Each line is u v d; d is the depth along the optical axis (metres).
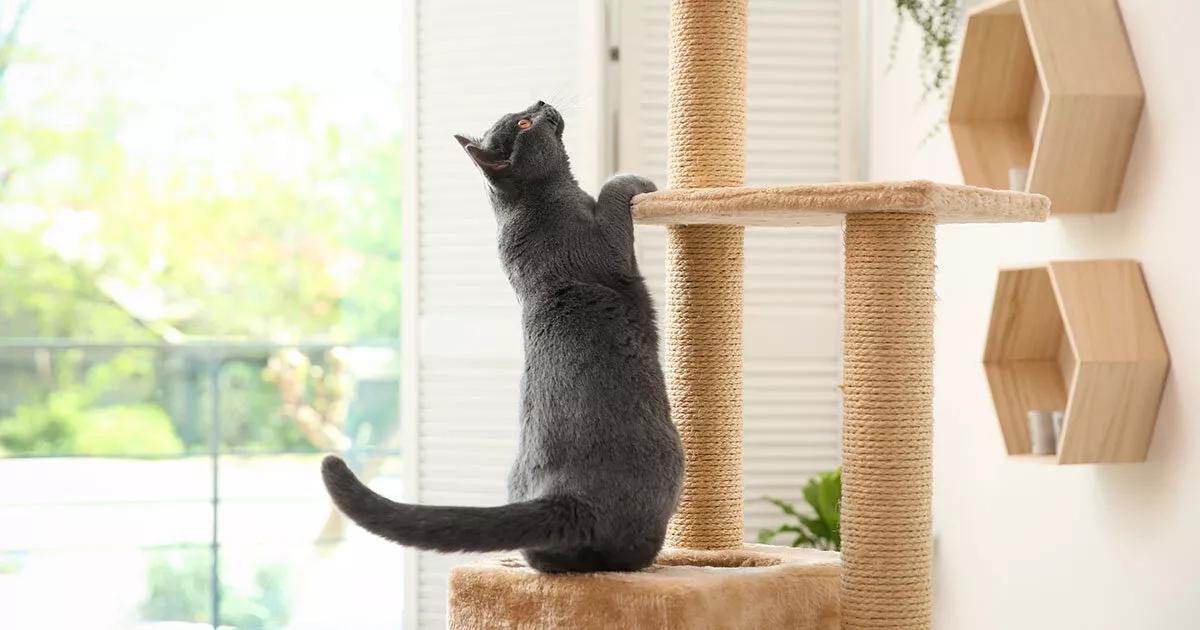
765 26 3.11
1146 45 2.07
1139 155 2.09
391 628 5.48
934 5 2.58
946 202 1.57
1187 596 1.98
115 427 8.84
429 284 3.18
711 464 1.97
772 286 3.11
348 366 9.05
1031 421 2.27
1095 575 2.24
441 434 3.16
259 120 9.20
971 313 2.71
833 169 3.14
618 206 1.72
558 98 2.83
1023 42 2.36
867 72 3.21
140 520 6.64
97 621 6.16
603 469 1.58
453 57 3.16
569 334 1.63
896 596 1.66
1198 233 1.94
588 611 1.58
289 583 7.30
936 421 2.89
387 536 1.48
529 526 1.52
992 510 2.62
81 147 8.91
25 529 6.47
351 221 9.40
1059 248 2.34
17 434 8.69
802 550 1.98
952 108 2.44
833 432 3.13
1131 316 2.05
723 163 2.02
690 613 1.54
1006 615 2.56
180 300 9.13
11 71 8.78
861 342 1.68
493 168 1.68
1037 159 2.10
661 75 3.09
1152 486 2.07
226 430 8.81
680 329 1.97
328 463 1.48
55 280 8.89
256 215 9.26
